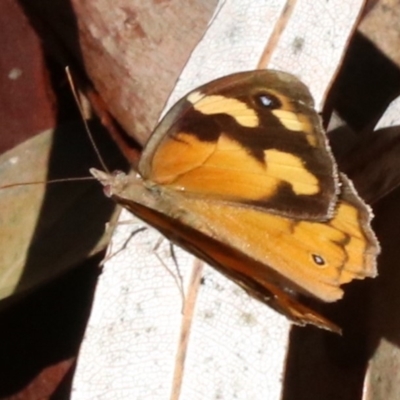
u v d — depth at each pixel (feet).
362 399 1.25
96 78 1.34
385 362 1.25
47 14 1.35
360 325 1.27
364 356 1.27
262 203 1.21
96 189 1.35
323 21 1.27
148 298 1.24
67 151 1.37
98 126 1.37
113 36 1.32
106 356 1.24
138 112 1.32
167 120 1.21
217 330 1.23
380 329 1.26
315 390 1.27
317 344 1.28
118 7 1.33
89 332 1.24
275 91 1.19
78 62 1.35
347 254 1.20
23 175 1.36
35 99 1.39
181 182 1.22
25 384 1.35
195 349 1.23
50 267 1.32
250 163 1.20
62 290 1.36
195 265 1.24
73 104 1.39
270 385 1.22
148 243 1.26
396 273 1.26
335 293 1.21
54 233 1.33
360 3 1.27
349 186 1.21
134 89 1.32
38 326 1.36
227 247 1.22
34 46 1.39
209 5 1.32
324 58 1.27
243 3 1.28
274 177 1.20
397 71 1.34
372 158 1.26
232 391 1.22
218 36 1.28
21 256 1.33
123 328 1.24
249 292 1.21
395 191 1.27
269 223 1.21
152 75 1.32
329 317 1.28
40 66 1.39
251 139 1.20
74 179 1.30
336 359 1.28
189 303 1.24
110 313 1.25
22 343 1.36
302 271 1.22
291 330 1.24
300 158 1.20
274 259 1.22
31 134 1.38
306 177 1.20
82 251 1.33
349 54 1.35
